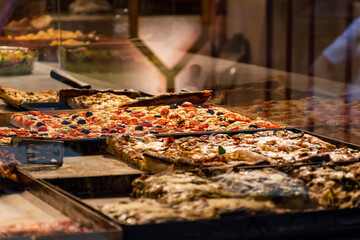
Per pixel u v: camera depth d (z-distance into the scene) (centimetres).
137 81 568
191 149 320
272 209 219
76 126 384
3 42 595
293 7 883
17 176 267
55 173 280
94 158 317
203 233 203
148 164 290
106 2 637
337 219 217
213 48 859
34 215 223
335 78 846
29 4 595
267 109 441
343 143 336
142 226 201
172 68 667
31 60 554
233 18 895
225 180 238
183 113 424
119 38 651
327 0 870
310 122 400
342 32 866
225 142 341
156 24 723
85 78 568
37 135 359
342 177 246
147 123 396
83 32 619
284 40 888
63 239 198
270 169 255
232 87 521
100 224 201
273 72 798
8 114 412
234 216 210
